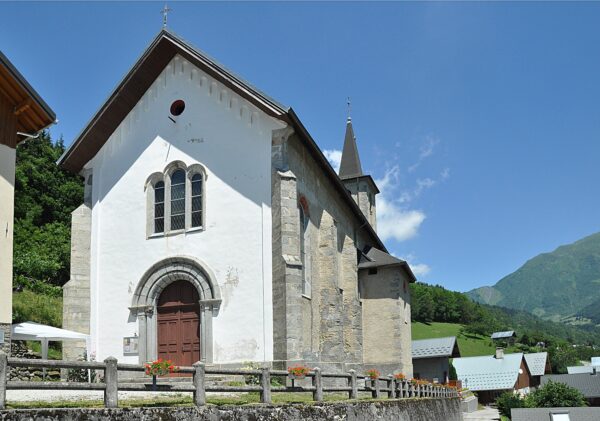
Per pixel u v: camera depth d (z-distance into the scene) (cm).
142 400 1230
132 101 2277
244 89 2067
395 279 3262
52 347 2769
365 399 1688
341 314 2417
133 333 2116
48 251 4009
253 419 1228
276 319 1931
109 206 2264
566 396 5181
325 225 2486
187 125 2206
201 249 2094
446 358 5547
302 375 1448
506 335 11412
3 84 1650
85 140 2270
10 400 1115
